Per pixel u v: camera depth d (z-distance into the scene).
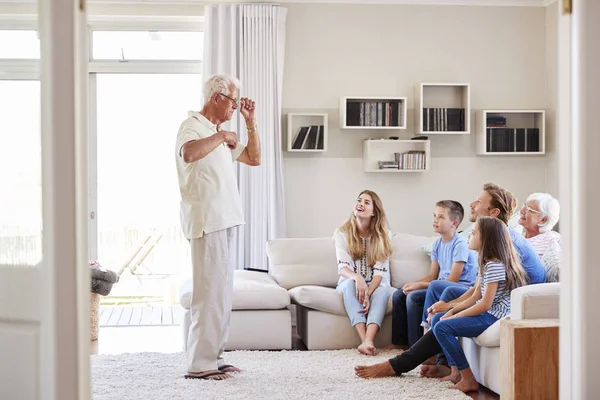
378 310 5.70
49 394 2.66
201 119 4.79
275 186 7.51
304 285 6.27
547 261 4.72
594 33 2.71
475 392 4.48
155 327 7.05
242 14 7.50
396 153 7.62
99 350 5.96
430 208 7.83
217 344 4.74
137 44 7.73
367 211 5.93
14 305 2.72
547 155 7.90
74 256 2.64
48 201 2.65
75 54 2.64
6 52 2.72
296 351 5.66
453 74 7.84
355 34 7.73
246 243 7.48
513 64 7.91
